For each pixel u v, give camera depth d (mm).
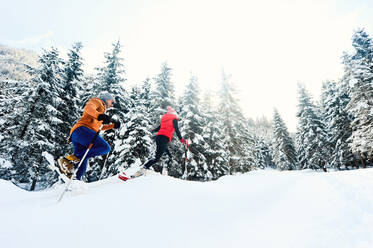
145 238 1547
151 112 17750
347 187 2125
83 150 3029
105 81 15828
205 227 1787
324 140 25812
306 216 1770
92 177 15320
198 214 2059
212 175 17453
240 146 22000
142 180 3168
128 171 3879
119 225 1707
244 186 3238
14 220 1688
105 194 2494
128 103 16562
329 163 26062
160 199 2365
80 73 16266
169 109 4270
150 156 13930
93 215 1855
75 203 2160
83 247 1372
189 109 17922
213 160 17359
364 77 17250
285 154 34438
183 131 16547
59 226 1622
